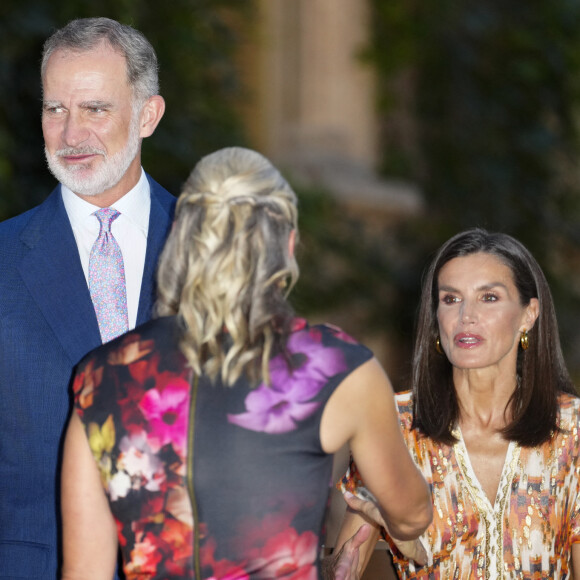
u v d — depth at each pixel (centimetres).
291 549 551
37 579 803
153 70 873
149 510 555
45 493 812
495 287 795
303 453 555
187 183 581
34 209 888
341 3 3186
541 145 3503
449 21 3375
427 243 3350
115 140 834
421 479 618
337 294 2966
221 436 550
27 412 812
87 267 859
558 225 3588
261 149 2953
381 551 885
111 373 574
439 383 818
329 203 2928
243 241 557
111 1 1983
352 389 563
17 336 817
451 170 3484
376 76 3297
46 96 834
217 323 552
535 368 808
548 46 3506
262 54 2939
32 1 1884
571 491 808
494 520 792
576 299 3497
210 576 549
